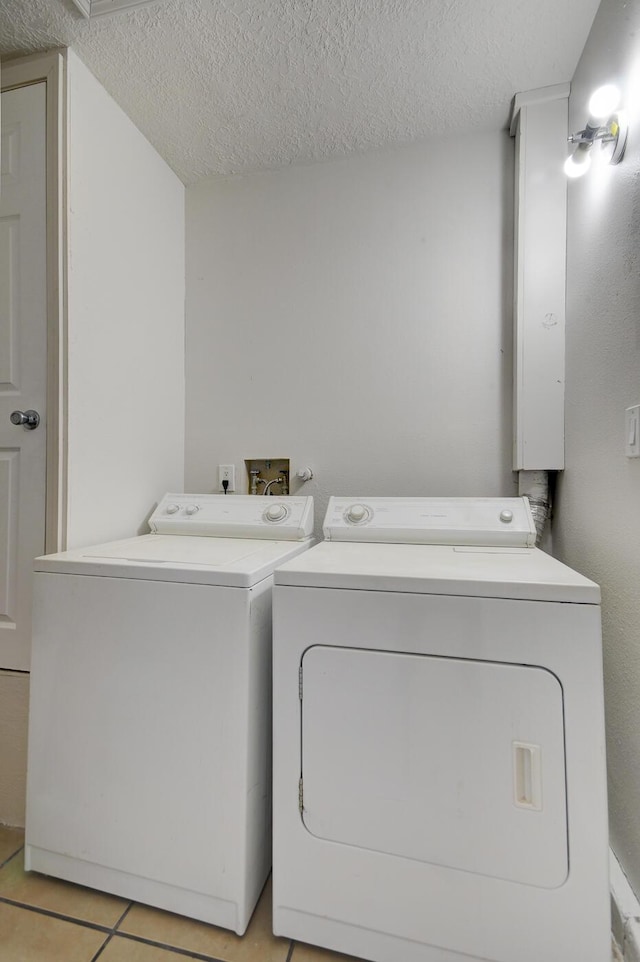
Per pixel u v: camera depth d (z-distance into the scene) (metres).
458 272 1.69
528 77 1.43
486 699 0.87
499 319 1.66
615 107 1.04
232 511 1.60
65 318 1.32
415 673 0.91
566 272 1.49
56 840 1.11
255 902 1.03
